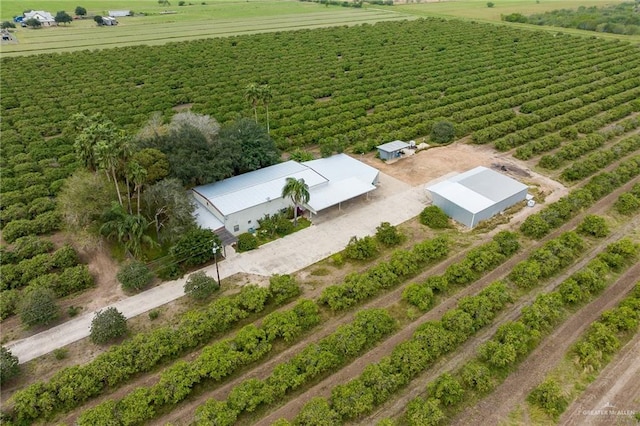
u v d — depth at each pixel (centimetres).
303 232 5688
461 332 4034
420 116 8962
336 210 6159
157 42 16200
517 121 8662
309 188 6016
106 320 4050
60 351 3988
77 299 4669
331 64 12694
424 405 3328
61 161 7200
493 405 3491
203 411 3334
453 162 7488
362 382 3553
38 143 7788
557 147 7956
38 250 5231
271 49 14550
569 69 12100
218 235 5378
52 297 4381
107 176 5294
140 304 4588
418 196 6481
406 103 9781
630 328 4053
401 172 7175
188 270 5038
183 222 5244
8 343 4141
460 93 10250
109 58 13350
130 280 4669
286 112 9212
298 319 4197
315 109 9450
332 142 7519
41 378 3806
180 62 12988
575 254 5162
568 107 9462
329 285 4809
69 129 8106
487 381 3581
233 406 3403
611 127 8500
